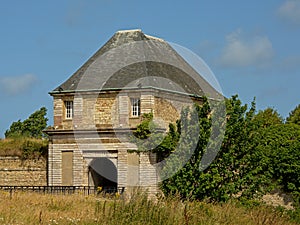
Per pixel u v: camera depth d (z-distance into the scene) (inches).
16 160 3191.4
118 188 2733.8
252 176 2357.3
